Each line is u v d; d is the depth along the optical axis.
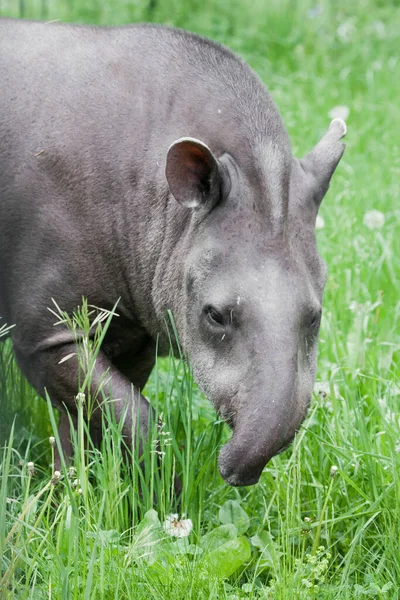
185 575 8.02
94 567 7.91
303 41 22.17
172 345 9.80
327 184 9.56
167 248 9.51
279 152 9.14
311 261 8.94
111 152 9.77
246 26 22.48
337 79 20.72
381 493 9.12
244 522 9.02
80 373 9.34
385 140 17.64
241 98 9.65
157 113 9.81
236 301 8.48
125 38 10.30
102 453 8.89
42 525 8.70
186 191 8.98
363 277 13.15
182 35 10.25
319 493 9.28
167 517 8.57
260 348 8.26
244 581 8.73
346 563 8.55
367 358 11.13
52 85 10.09
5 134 10.02
